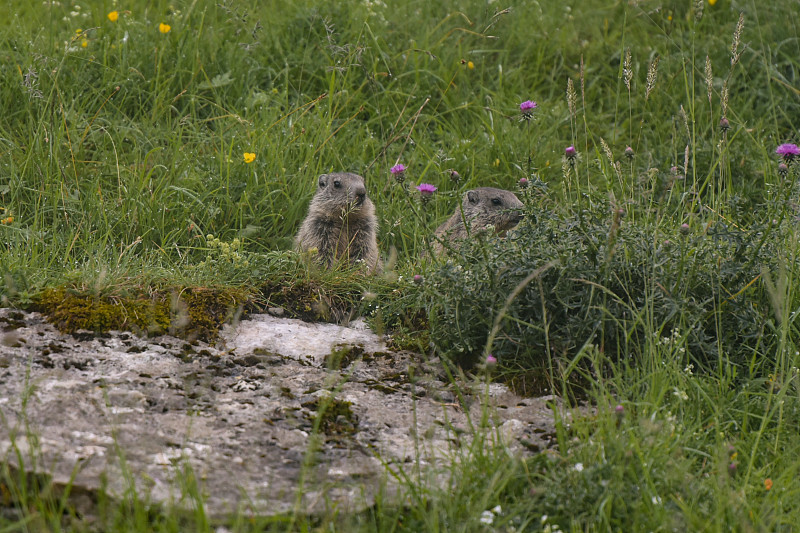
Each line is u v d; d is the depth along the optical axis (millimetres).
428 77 18484
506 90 18625
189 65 17578
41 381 8422
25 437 7371
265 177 15102
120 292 10453
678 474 7293
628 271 9852
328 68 16781
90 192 13875
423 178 16484
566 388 9594
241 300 11000
